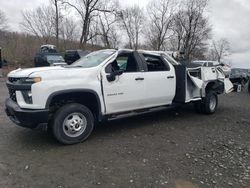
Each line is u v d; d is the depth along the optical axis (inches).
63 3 1587.1
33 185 136.0
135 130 235.6
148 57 248.4
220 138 218.4
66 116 190.1
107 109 211.6
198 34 2065.7
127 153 179.9
